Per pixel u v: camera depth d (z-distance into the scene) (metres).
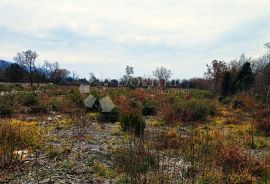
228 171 8.37
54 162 9.30
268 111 19.42
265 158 10.00
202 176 8.25
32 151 10.41
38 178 7.95
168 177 7.59
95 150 10.75
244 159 9.41
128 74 61.12
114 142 12.11
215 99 30.86
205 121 18.52
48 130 14.33
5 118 17.39
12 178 7.93
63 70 72.31
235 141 12.68
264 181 8.31
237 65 44.75
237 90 31.73
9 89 38.53
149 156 9.05
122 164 8.90
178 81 67.50
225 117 20.30
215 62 39.16
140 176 7.70
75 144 11.84
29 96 24.06
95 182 7.84
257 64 46.69
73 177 8.12
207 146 10.41
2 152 9.43
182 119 17.95
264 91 29.94
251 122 16.98
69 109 20.39
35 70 65.25
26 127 14.38
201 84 52.78
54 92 33.84
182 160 9.80
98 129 15.05
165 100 26.47
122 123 14.43
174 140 11.89
